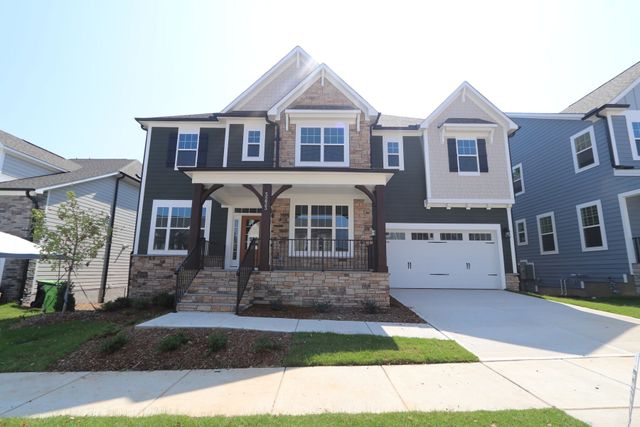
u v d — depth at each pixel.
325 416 3.51
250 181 10.13
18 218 12.26
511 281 13.30
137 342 6.10
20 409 3.82
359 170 9.91
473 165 13.92
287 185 10.16
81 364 5.36
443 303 10.33
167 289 12.27
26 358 5.62
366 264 11.72
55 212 12.84
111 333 6.62
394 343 6.11
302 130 12.85
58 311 9.97
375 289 9.50
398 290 12.95
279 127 13.14
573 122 15.12
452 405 3.81
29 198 12.34
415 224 13.70
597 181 13.81
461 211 13.84
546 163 16.66
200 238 10.42
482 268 13.59
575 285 14.30
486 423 3.35
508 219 13.78
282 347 5.86
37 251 9.34
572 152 15.11
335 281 9.58
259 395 4.13
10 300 11.76
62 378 4.82
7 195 12.31
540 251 16.83
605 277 13.27
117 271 16.09
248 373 4.90
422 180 14.09
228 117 13.45
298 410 3.70
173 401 3.99
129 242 17.19
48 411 3.77
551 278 16.05
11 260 12.03
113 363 5.37
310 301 9.52
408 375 4.77
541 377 4.70
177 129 14.01
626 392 4.17
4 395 4.23
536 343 6.34
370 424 3.33
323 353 5.55
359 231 12.06
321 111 12.58
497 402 3.89
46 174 15.71
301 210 12.20
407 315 8.59
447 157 13.92
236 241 13.02
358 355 5.46
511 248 13.59
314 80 13.31
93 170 16.50
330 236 12.03
